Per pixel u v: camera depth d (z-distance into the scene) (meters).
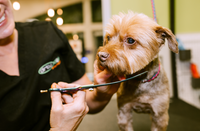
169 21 2.46
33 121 0.81
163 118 1.06
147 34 0.90
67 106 0.59
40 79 0.84
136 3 2.46
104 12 2.46
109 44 0.92
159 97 1.04
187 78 2.48
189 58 2.30
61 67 0.95
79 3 5.52
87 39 5.65
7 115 0.73
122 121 1.11
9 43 0.82
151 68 1.02
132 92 1.07
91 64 5.45
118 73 0.84
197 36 2.36
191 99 2.48
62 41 0.96
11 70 0.80
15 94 0.77
